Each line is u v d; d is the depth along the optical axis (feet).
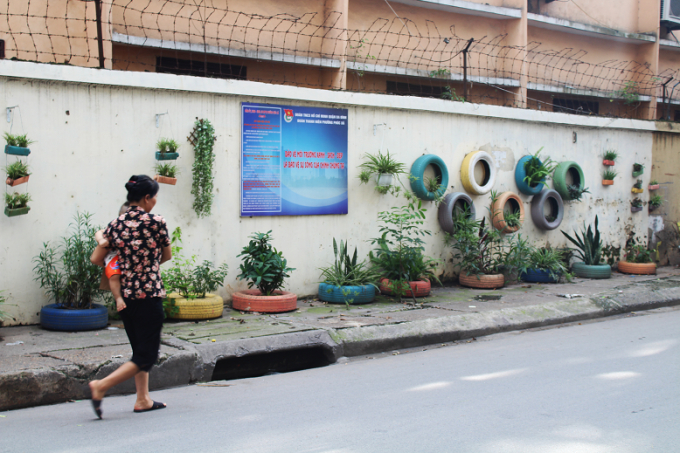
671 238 45.44
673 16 50.24
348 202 30.27
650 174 44.04
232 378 19.33
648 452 11.57
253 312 25.17
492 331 24.62
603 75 49.80
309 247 29.19
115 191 24.07
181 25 33.37
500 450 11.71
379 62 39.91
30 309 22.41
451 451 11.69
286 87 27.81
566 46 47.85
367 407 14.73
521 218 35.96
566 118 38.78
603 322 26.96
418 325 23.26
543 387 16.19
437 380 17.28
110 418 14.03
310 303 27.94
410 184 32.37
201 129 25.35
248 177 27.20
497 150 36.09
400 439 12.40
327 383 17.34
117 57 32.09
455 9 41.22
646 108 49.88
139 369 13.83
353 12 38.96
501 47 41.42
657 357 19.45
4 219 21.85
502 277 33.22
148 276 13.80
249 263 26.03
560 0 47.09
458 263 34.24
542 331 25.00
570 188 38.42
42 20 29.25
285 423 13.55
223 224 26.66
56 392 15.61
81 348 18.28
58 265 22.76
